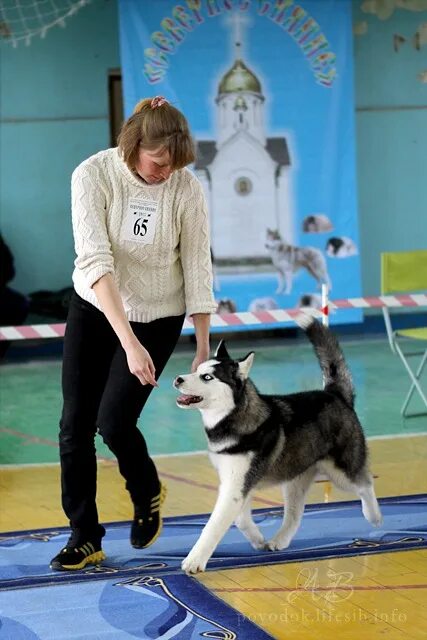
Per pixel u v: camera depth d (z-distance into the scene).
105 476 6.68
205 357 4.66
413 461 6.84
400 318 13.91
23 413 9.12
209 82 12.16
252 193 12.33
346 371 5.19
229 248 12.33
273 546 4.91
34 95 13.14
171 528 5.34
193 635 3.80
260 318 7.70
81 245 4.35
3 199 13.21
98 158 4.41
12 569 4.69
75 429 4.62
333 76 12.45
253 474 4.64
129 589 4.34
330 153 12.49
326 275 12.57
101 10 13.21
